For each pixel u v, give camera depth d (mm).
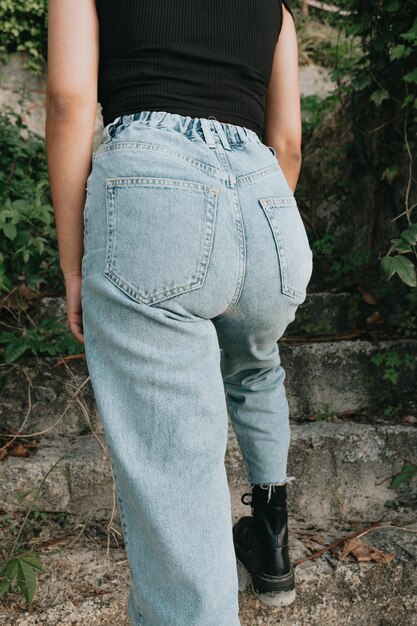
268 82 1184
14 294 2287
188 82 1046
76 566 1562
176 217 943
